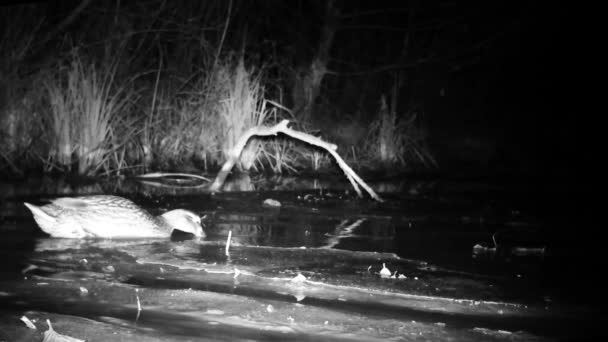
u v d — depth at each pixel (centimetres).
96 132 1166
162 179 1159
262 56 1725
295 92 1680
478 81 2061
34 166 1110
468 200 1136
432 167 1574
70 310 489
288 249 720
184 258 665
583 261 712
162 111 1373
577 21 2139
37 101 1183
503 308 534
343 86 1830
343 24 1895
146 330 451
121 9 1408
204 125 1370
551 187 1310
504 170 1555
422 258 700
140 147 1305
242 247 725
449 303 542
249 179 1233
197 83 1434
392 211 1007
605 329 488
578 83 2112
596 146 1880
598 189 1294
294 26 1831
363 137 1666
